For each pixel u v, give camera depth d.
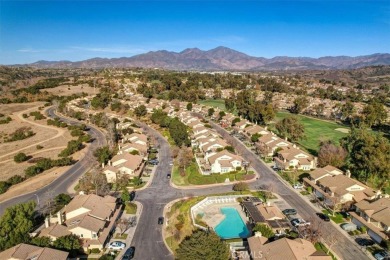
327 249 58.53
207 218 72.62
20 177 93.25
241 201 79.69
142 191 86.75
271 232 59.91
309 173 90.44
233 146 123.56
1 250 54.66
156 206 77.56
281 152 108.62
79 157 117.12
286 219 67.94
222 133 151.38
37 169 99.19
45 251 49.56
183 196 83.44
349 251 58.03
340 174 83.69
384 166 81.94
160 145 133.25
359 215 68.06
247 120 172.38
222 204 79.50
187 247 51.28
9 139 140.62
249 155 118.19
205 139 127.00
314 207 76.00
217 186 90.25
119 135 143.62
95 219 61.84
